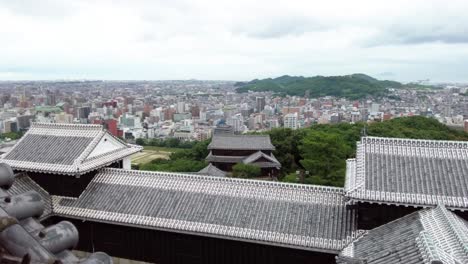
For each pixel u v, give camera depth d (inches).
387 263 536.4
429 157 748.0
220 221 802.8
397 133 2906.0
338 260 612.4
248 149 2393.0
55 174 951.6
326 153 1801.2
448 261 454.9
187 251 847.7
